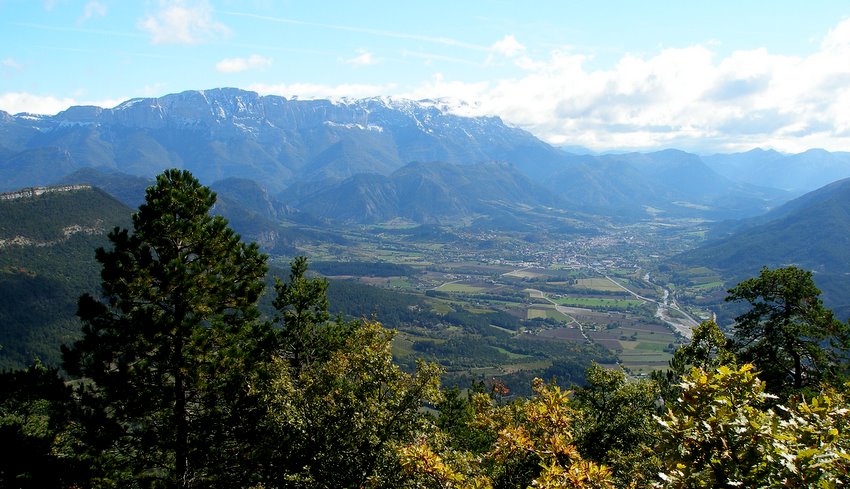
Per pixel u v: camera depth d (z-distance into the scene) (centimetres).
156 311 2319
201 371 2250
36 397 2170
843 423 964
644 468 1778
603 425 2700
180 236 2319
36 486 2020
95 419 2127
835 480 772
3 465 2016
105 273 2175
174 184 2377
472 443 3150
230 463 2380
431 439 1955
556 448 1446
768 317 3675
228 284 2484
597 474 1212
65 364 2152
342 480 1898
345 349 3011
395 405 2028
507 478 1791
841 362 3347
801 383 3466
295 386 2209
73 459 2159
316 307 3266
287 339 3041
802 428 883
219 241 2486
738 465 910
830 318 3350
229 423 2369
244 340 2734
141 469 2248
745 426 936
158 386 2250
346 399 1998
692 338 2952
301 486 1975
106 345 2178
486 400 2330
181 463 2286
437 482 1395
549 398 1616
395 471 1836
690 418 969
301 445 2014
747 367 1025
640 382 2906
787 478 809
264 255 2738
